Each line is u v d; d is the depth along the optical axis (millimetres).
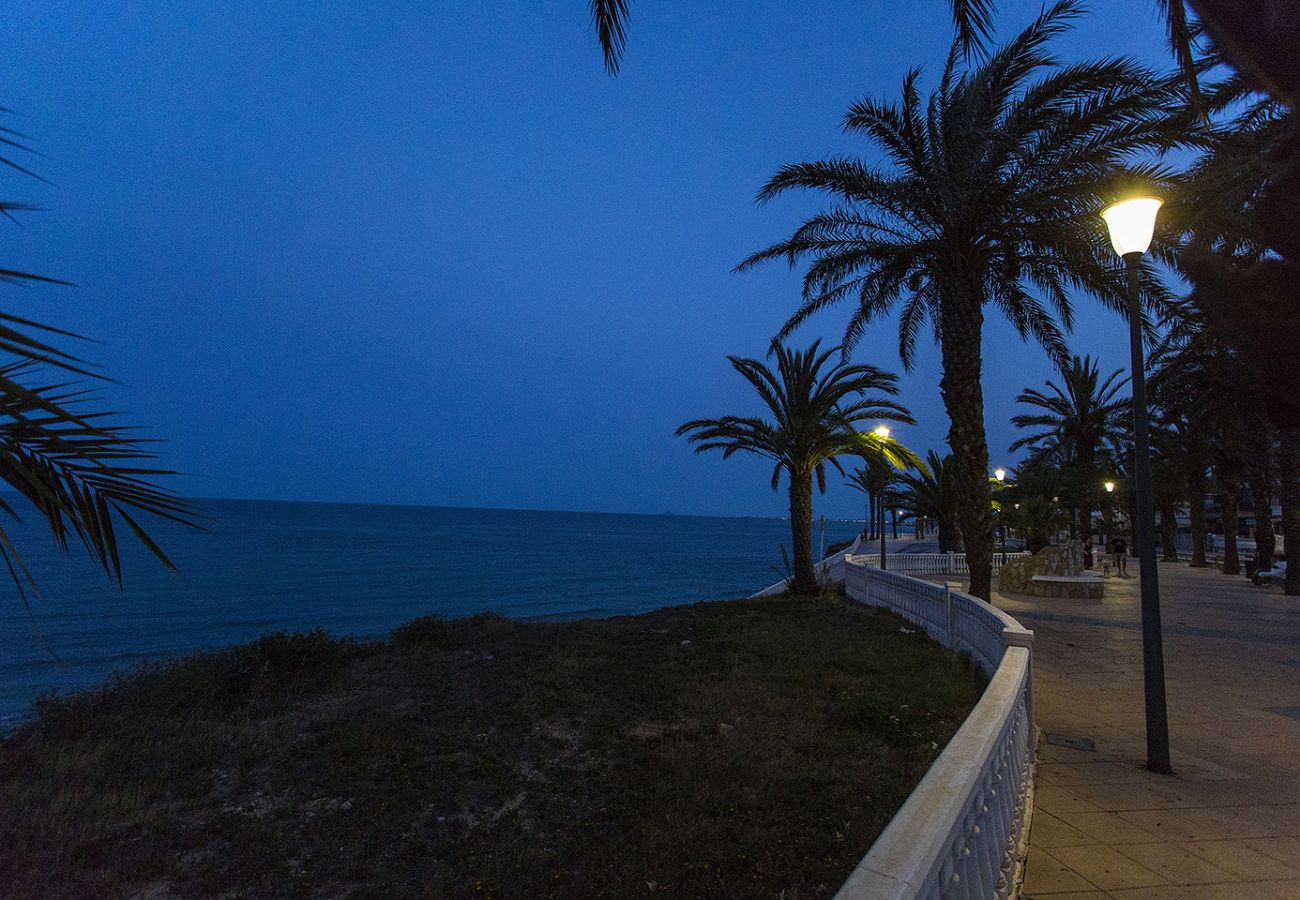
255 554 61562
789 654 10836
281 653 10836
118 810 5977
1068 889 3588
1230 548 31266
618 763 6562
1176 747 6152
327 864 5004
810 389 20172
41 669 17188
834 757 6344
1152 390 20125
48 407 2357
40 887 4773
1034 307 15562
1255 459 24609
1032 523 30828
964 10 4066
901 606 14570
